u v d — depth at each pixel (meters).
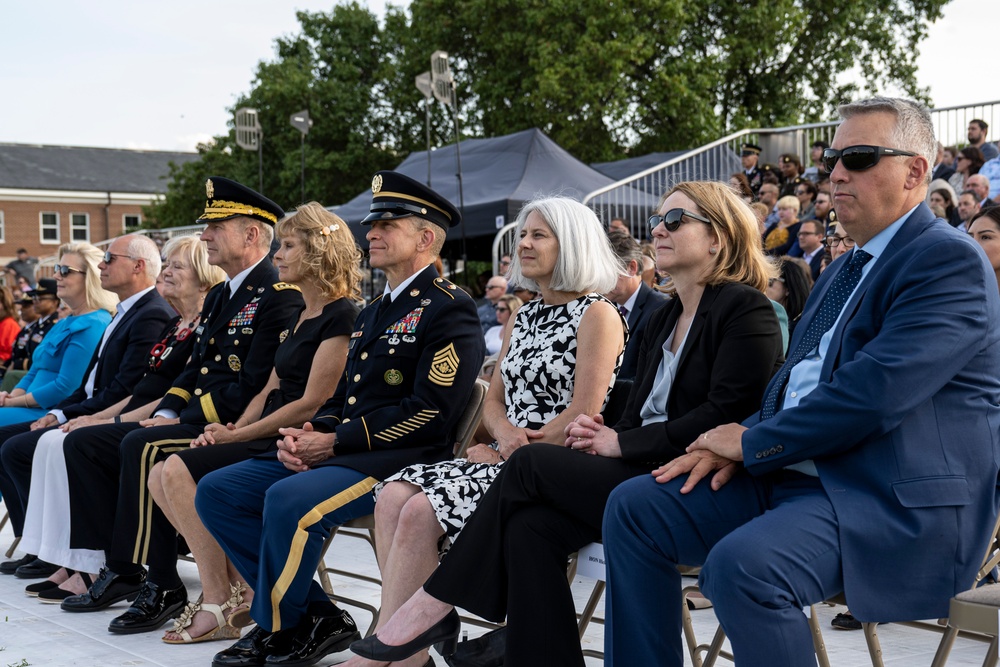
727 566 2.47
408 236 4.08
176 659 4.01
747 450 2.69
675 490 2.78
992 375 2.68
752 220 3.26
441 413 3.90
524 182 14.02
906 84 27.61
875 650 2.93
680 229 3.21
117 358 5.82
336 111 31.17
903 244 2.74
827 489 2.60
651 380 3.29
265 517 3.80
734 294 3.12
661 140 24.97
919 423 2.60
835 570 2.53
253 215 4.95
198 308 5.54
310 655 3.88
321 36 33.06
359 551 6.22
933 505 2.56
